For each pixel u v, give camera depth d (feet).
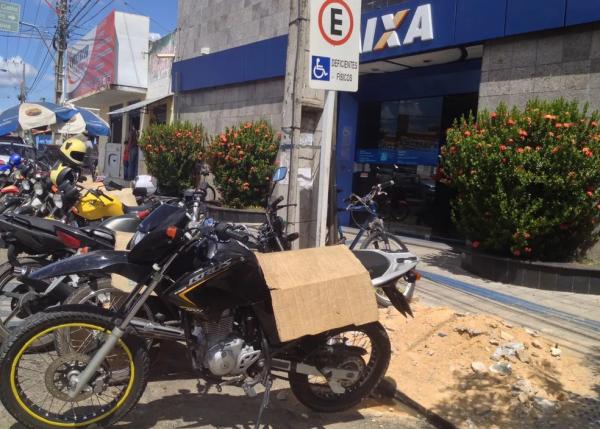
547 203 22.77
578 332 17.62
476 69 32.86
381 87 38.88
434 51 31.24
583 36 24.64
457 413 12.49
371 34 34.32
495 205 23.45
